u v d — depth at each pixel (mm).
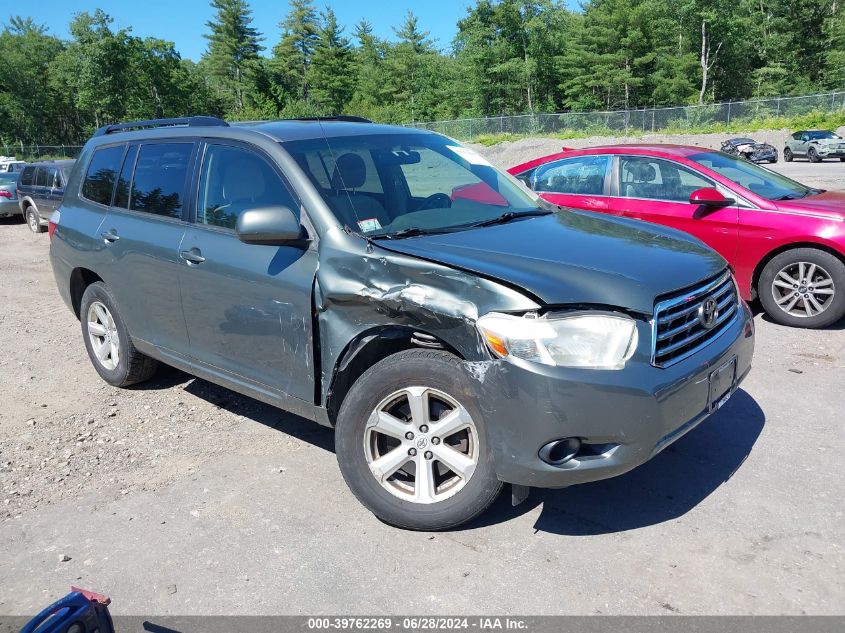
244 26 104000
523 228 3793
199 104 87125
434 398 3254
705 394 3252
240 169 4082
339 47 92062
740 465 3875
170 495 3836
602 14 60375
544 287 2984
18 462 4297
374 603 2891
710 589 2875
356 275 3359
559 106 66062
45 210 15867
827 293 6098
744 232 6375
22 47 82688
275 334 3742
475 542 3281
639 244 3609
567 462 2973
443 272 3148
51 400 5309
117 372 5273
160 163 4672
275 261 3701
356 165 3977
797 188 6938
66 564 3246
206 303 4113
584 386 2865
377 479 3367
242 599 2955
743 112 45312
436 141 4668
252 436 4547
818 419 4410
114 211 4984
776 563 3020
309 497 3758
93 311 5387
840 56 55781
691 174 6758
